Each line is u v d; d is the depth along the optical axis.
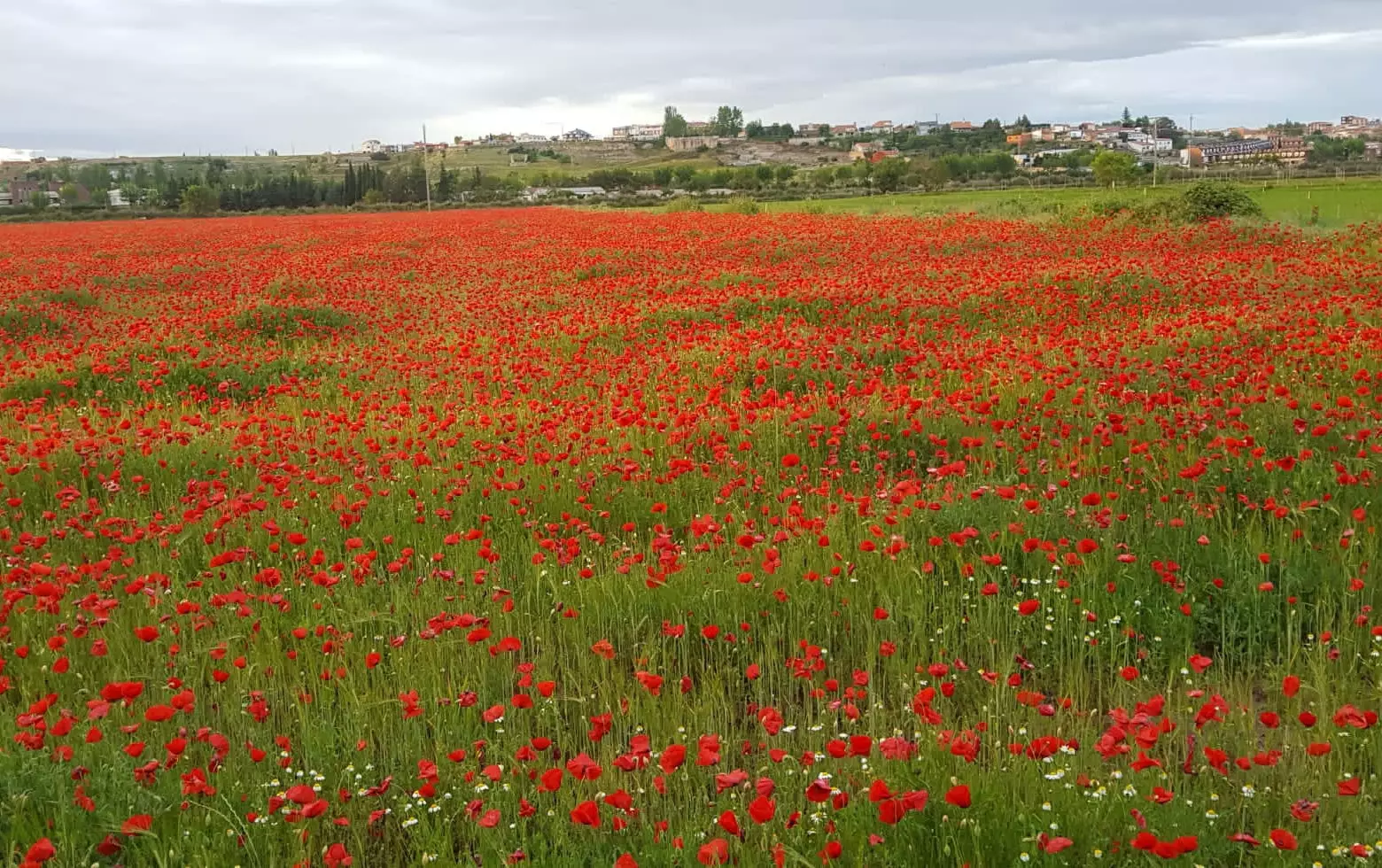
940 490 7.30
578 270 25.86
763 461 8.40
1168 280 17.11
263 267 30.84
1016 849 3.42
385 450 9.26
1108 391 9.09
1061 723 4.36
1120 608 5.31
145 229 58.81
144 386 12.59
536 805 3.96
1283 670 4.66
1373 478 6.68
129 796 3.86
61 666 4.34
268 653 5.29
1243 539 6.00
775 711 3.80
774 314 16.34
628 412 9.20
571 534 7.10
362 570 6.05
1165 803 3.54
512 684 4.97
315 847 3.83
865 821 3.54
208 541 6.58
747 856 3.41
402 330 18.38
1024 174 88.19
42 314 19.66
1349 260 19.19
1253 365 10.00
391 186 104.06
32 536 6.59
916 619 5.27
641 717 4.60
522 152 195.38
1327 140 154.50
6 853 3.56
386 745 4.50
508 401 11.25
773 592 5.61
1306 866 3.31
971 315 15.44
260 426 9.44
